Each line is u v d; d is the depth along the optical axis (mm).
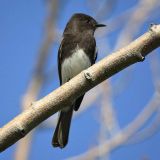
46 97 4254
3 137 4039
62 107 4320
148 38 4242
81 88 4348
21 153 7637
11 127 4051
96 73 4332
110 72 4359
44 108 4199
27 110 4168
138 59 4301
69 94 4312
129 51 4277
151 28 4246
